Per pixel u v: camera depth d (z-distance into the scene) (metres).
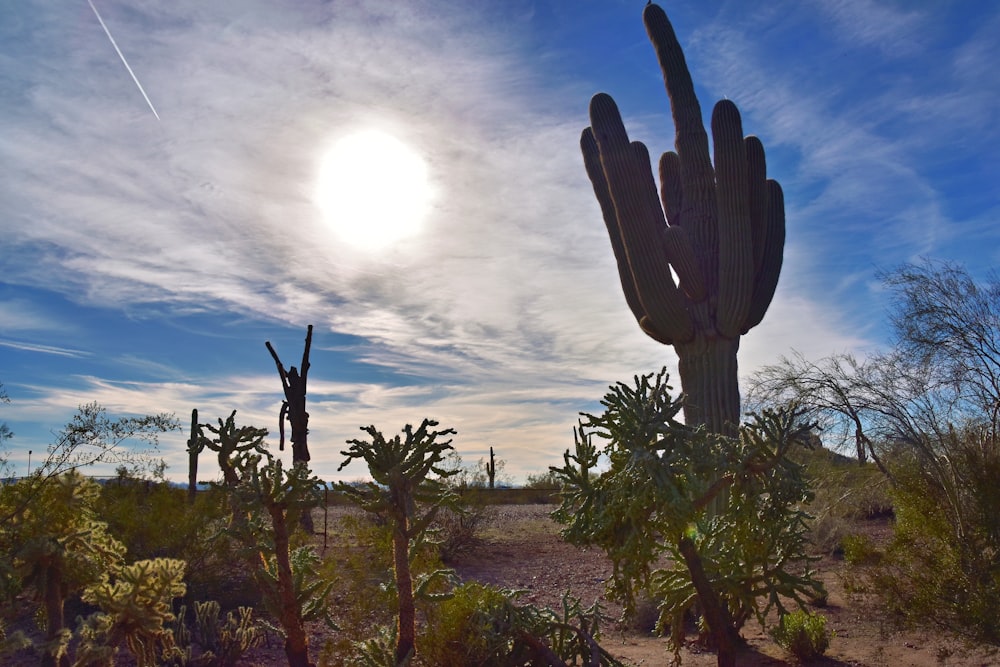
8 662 6.85
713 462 6.02
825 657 7.90
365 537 6.83
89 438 5.23
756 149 17.03
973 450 7.79
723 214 15.77
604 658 6.33
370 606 6.06
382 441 5.05
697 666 7.67
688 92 17.34
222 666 7.33
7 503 4.76
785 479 6.21
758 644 8.57
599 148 16.11
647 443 5.91
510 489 27.44
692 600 7.09
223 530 4.97
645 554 5.84
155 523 9.02
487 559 14.96
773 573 6.95
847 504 14.30
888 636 8.41
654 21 17.94
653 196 17.09
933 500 7.86
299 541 8.46
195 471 11.94
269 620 8.80
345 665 5.72
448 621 5.79
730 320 15.38
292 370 18.00
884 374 11.41
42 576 4.32
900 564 7.84
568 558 15.20
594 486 6.18
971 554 7.20
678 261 15.83
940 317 11.27
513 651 6.05
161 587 4.33
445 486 5.41
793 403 6.37
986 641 6.88
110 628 4.27
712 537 7.11
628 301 17.58
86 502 5.00
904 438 10.32
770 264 16.88
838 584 11.21
